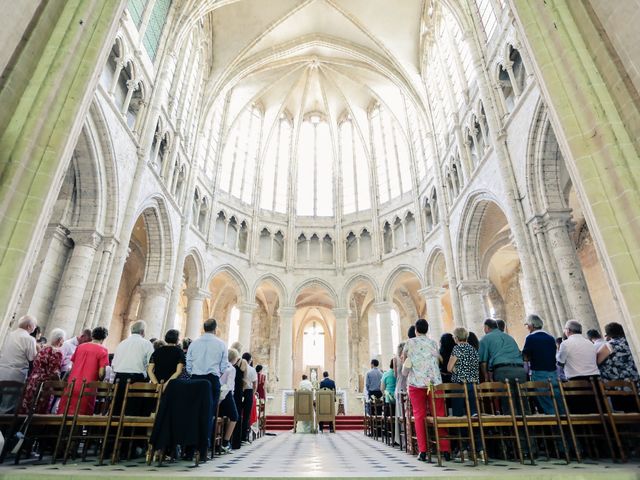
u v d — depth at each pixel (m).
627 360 7.11
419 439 6.52
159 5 18.27
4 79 6.26
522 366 7.07
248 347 25.70
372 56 28.02
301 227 30.36
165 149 19.38
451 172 21.83
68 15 7.12
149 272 19.05
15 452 6.68
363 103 33.19
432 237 24.23
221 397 8.01
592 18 6.95
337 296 28.23
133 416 6.56
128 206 14.92
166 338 7.01
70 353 8.69
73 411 6.86
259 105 32.88
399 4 25.50
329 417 16.84
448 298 31.34
